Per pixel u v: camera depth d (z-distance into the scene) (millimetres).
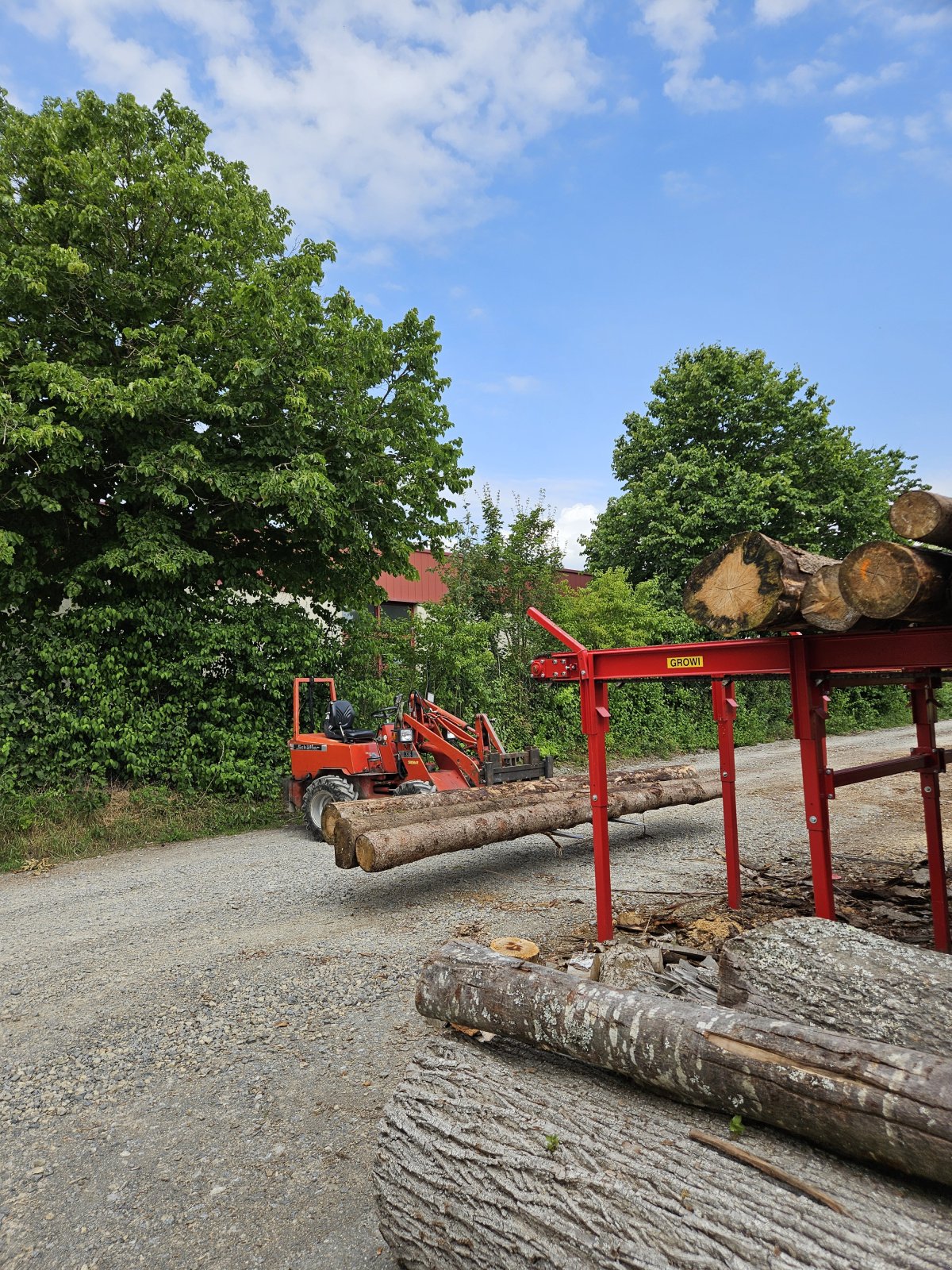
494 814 7023
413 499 12086
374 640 13305
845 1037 1961
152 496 10312
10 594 9883
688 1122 2100
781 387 23453
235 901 6531
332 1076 3502
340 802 6992
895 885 5855
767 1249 1645
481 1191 2074
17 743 9547
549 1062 2521
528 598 17266
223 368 10703
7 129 10000
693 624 21000
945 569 3160
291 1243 2490
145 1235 2545
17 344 9430
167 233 10562
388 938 5336
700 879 6535
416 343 12836
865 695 23812
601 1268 1778
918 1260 1543
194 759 10641
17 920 6277
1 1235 2564
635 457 25172
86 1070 3660
